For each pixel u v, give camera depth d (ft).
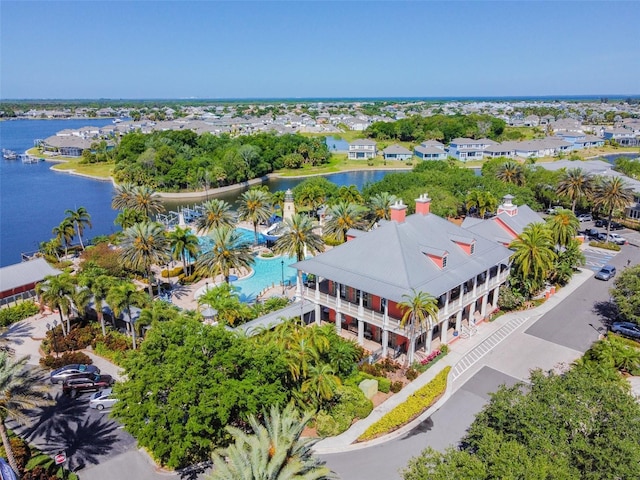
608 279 200.13
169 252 195.62
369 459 98.84
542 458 68.39
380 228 152.46
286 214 257.96
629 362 130.00
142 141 533.55
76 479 92.63
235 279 212.43
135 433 85.81
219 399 85.81
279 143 561.84
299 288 160.97
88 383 124.98
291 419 76.07
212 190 446.19
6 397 85.87
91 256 223.30
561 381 85.05
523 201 292.20
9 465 89.30
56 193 435.53
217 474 67.05
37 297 187.01
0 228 327.47
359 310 141.08
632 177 347.15
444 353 139.54
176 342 93.45
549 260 167.22
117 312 140.87
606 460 68.18
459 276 140.97
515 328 157.28
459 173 329.11
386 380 122.21
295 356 105.29
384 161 579.48
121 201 301.63
